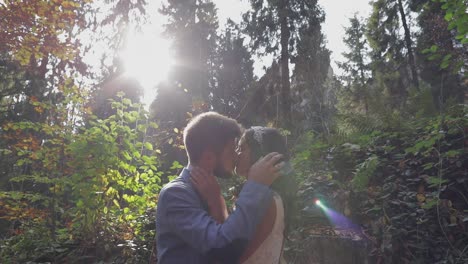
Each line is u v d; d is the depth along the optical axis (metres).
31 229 4.84
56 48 8.38
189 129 1.71
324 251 3.48
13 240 4.92
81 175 4.23
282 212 1.76
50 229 4.83
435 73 16.28
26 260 4.21
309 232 3.58
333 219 3.74
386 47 24.88
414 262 3.35
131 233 4.25
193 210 1.54
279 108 14.46
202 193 1.61
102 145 4.28
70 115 5.65
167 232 1.57
